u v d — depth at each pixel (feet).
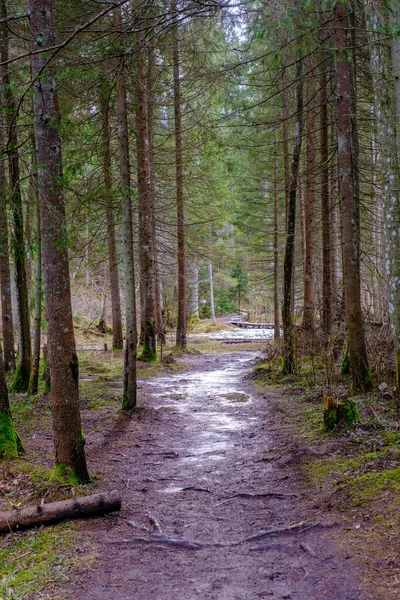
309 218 43.93
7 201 20.58
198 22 26.78
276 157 56.29
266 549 12.01
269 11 13.91
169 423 28.04
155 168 54.19
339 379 30.09
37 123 15.64
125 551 12.28
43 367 36.60
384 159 20.36
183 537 13.08
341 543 11.67
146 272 52.29
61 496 15.53
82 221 24.50
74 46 16.02
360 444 18.39
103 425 26.45
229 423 27.76
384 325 27.78
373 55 19.98
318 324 36.91
